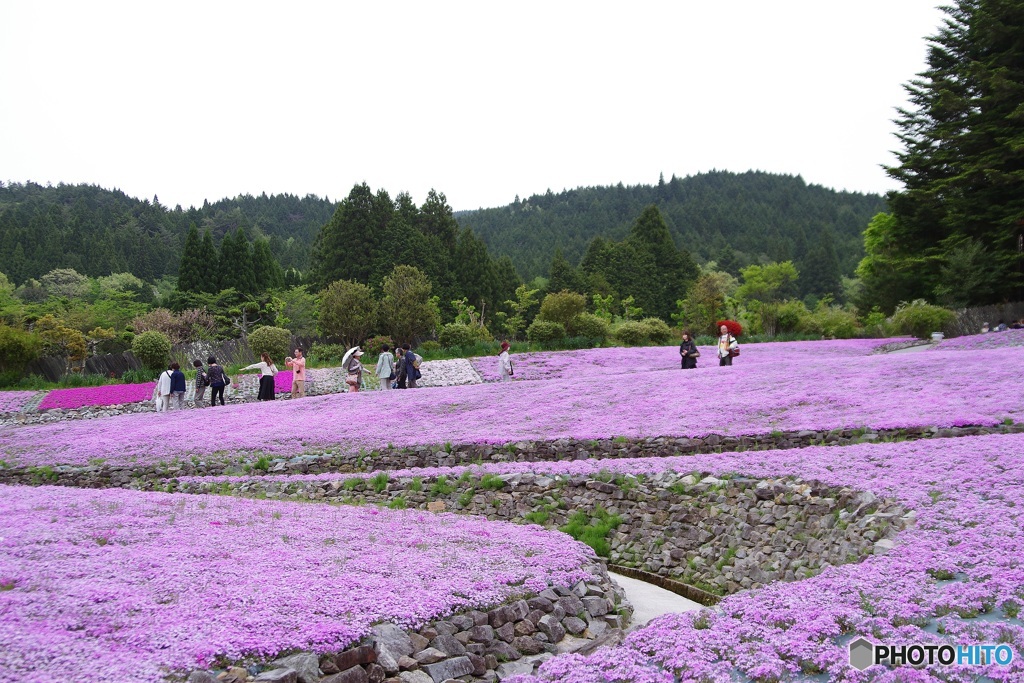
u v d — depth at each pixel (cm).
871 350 4181
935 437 1557
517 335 5728
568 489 1480
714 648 657
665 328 5266
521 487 1514
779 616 703
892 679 577
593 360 4106
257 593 730
